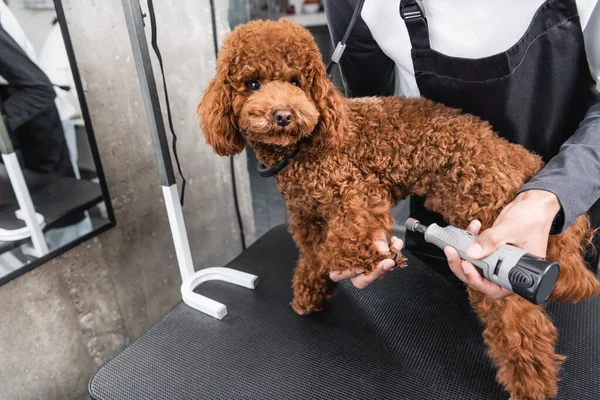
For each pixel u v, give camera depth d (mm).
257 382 751
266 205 2172
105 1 1024
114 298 1191
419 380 728
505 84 690
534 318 651
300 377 754
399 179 702
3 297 932
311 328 873
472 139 648
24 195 905
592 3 659
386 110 717
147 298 1298
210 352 830
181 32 1251
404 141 687
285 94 659
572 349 769
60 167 975
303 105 652
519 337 638
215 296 1003
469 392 699
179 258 1012
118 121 1111
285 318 911
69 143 977
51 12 884
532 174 654
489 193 619
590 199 588
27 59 865
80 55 993
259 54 675
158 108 846
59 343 1064
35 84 889
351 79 976
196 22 1294
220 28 1392
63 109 947
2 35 824
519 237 542
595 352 759
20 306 967
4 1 816
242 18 1711
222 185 1541
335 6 857
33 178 938
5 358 955
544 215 548
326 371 762
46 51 893
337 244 661
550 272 480
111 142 1104
